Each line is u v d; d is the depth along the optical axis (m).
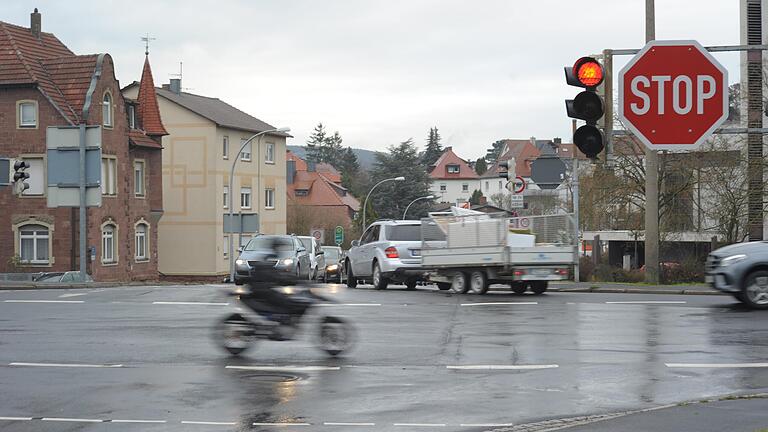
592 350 15.27
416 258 31.05
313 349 15.59
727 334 16.94
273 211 88.19
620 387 12.23
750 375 13.01
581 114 15.13
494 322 19.16
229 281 46.59
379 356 14.84
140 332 17.83
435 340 16.58
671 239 48.84
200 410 10.84
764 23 49.81
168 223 78.75
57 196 38.09
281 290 15.05
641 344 15.86
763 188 43.06
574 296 25.75
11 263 56.72
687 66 12.38
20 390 12.03
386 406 11.08
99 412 10.72
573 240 27.03
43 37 63.22
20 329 18.33
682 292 26.03
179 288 31.30
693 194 49.97
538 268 26.44
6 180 39.03
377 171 111.88
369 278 33.47
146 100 68.25
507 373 13.31
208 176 77.81
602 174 49.09
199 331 18.00
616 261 60.47
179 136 78.56
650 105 12.43
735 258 21.09
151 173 67.88
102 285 36.31
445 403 11.26
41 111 56.91
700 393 11.83
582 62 15.12
